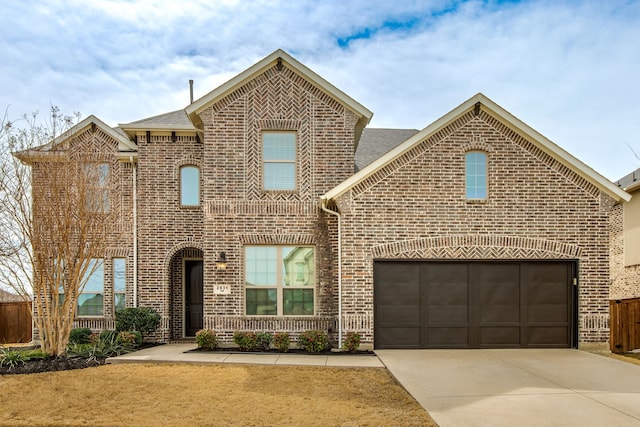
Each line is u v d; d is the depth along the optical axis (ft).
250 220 40.06
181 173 45.65
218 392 24.58
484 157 38.63
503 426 19.25
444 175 38.09
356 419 20.15
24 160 35.40
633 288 64.18
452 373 28.71
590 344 37.27
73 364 30.86
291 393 24.41
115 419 20.34
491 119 38.58
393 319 37.45
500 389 25.02
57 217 33.42
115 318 43.39
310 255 40.60
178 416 20.67
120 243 44.91
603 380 27.07
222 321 39.06
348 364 31.19
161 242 44.73
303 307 40.09
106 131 45.85
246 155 40.50
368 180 37.76
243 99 40.81
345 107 41.14
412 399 23.29
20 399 23.54
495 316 37.76
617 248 67.92
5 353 33.40
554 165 38.47
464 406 21.99
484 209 38.04
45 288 34.37
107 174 41.09
